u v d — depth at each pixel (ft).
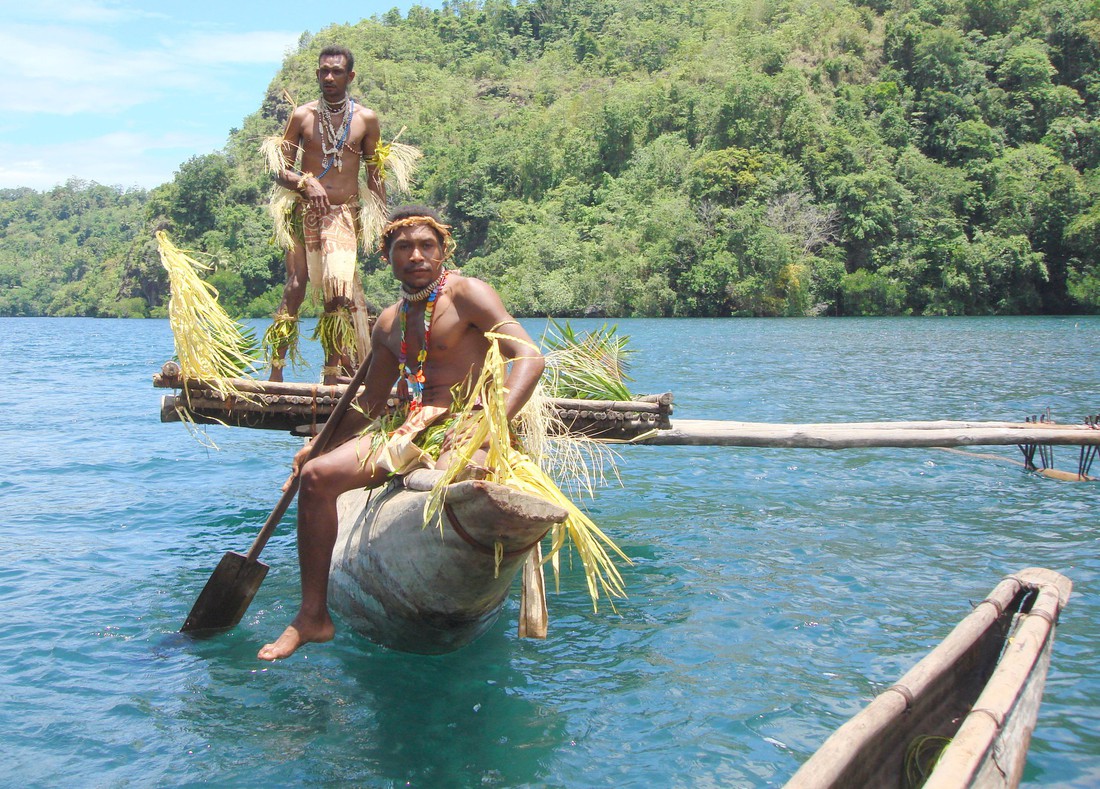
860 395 48.21
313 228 21.18
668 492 26.14
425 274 13.71
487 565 11.99
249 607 16.83
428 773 10.88
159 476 29.27
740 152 203.92
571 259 200.85
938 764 8.43
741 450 33.09
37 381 65.00
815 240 188.96
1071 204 184.85
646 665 14.06
